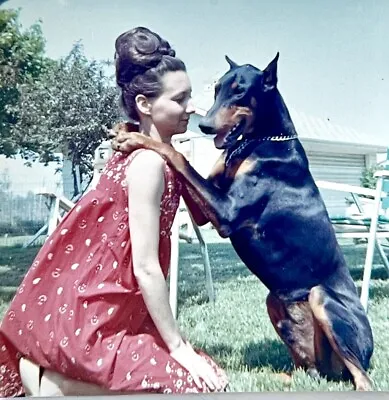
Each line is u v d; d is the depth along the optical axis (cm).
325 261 272
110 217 229
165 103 265
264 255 272
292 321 273
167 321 228
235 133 269
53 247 228
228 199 270
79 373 220
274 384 273
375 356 273
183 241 273
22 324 228
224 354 274
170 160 265
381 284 275
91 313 221
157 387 220
